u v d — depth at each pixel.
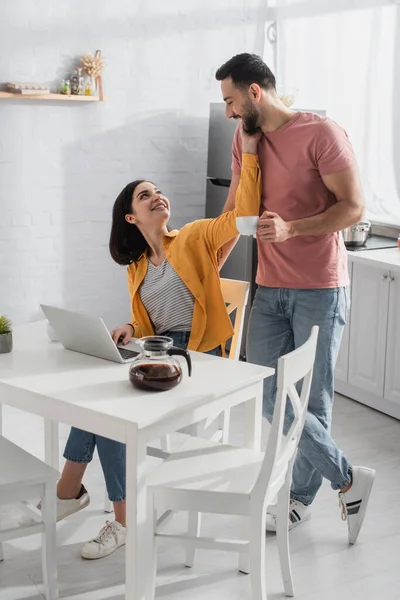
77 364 2.52
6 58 4.48
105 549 2.75
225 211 3.02
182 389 2.29
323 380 2.82
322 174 2.68
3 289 4.73
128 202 2.91
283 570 2.53
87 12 4.67
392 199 4.62
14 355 2.60
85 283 4.96
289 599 2.52
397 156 4.54
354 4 4.68
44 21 4.55
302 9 5.02
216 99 5.17
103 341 2.50
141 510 2.12
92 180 4.88
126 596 2.17
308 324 2.79
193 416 2.24
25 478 2.31
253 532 2.25
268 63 5.29
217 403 2.32
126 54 4.84
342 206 2.67
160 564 2.71
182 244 2.90
